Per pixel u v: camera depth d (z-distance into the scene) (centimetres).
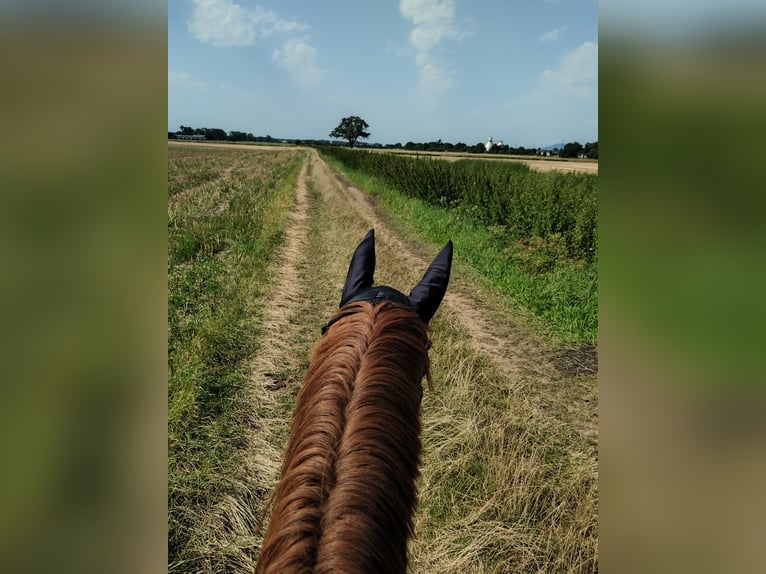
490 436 308
